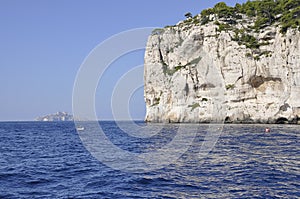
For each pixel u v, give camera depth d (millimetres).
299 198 11391
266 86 74375
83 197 12062
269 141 32531
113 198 11914
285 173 15750
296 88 67312
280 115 70250
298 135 40281
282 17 77688
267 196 11703
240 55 76688
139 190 13094
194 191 12719
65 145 35125
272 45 75438
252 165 18281
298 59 67125
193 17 92750
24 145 35750
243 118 73625
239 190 12695
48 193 12742
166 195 12219
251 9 90688
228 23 87312
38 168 19156
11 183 14711
